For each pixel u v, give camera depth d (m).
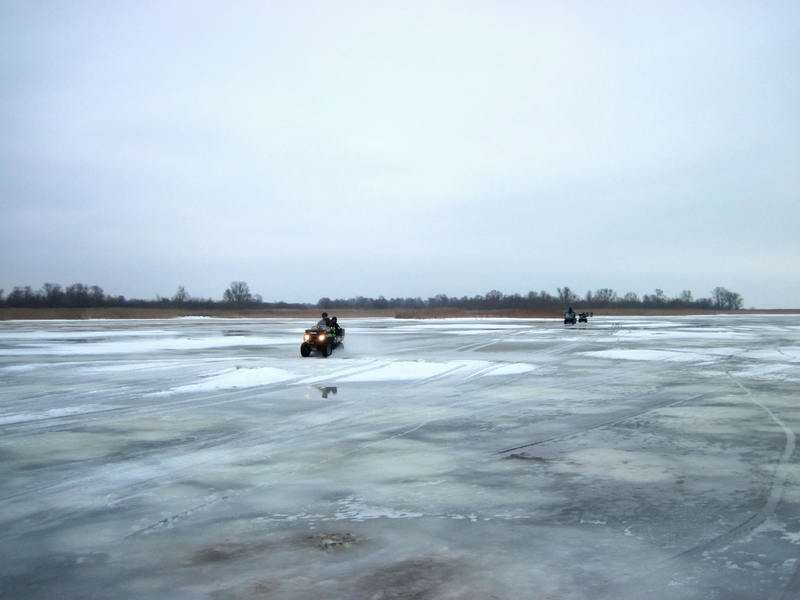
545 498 7.30
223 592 4.95
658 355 26.31
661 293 174.00
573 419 12.35
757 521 6.48
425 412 13.19
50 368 21.70
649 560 5.50
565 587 4.98
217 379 18.56
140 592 4.97
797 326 57.94
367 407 13.82
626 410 13.34
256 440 10.53
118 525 6.49
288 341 36.34
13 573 5.35
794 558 5.53
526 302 169.25
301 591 4.94
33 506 7.13
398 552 5.71
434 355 26.52
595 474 8.33
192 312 115.44
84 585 5.10
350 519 6.62
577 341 35.44
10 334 44.38
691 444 10.10
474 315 107.00
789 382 17.80
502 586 5.00
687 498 7.27
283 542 5.97
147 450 9.82
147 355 26.94
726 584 5.02
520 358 25.02
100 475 8.39
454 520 6.57
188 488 7.79
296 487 7.80
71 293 144.12
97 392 16.12
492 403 14.34
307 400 14.81
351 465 8.87
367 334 44.22
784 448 9.77
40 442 10.40
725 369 21.19
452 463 8.97
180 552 5.75
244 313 121.31
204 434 11.02
